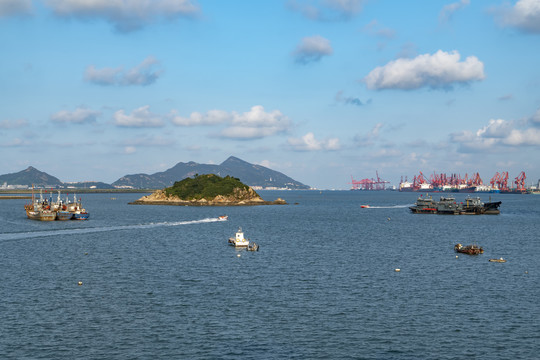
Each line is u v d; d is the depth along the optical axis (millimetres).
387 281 81812
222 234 156000
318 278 83938
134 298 69062
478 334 55406
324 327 57375
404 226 195125
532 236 158125
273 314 62125
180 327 56812
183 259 103062
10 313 60875
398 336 54656
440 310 64375
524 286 78625
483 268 94500
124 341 52312
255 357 48688
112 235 148125
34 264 94625
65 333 54312
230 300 68438
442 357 49156
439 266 96562
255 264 97750
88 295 70438
